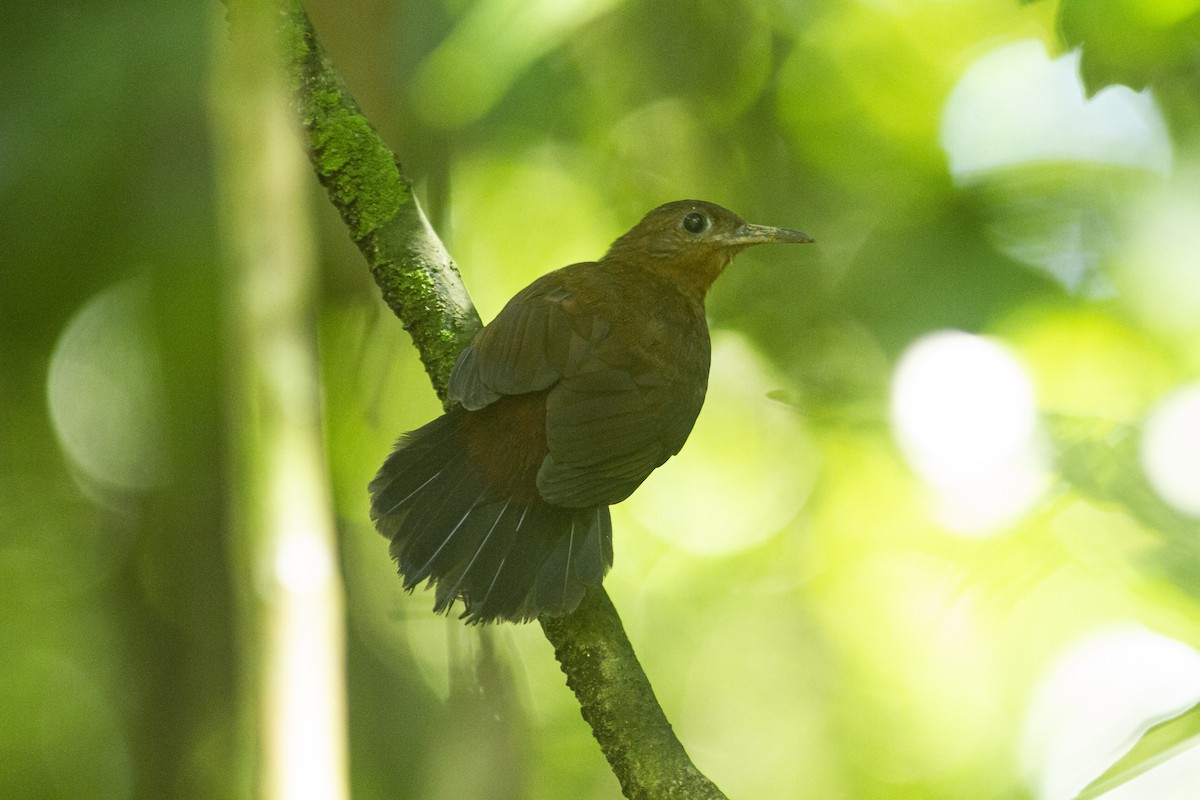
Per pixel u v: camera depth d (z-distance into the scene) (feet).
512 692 26.78
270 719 19.56
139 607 37.83
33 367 43.70
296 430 21.21
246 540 20.61
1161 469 20.08
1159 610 19.75
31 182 36.29
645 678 19.81
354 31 28.27
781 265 44.19
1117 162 42.01
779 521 52.65
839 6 42.39
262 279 21.85
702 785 18.85
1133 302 40.50
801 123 43.65
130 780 36.86
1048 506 21.45
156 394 37.65
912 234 42.86
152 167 36.14
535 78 40.04
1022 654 47.93
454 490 21.27
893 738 52.85
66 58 35.68
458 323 22.62
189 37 35.24
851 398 23.17
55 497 50.55
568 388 21.94
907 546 46.73
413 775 33.63
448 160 33.81
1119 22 24.64
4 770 57.41
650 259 28.48
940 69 43.32
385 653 36.14
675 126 43.24
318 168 22.81
